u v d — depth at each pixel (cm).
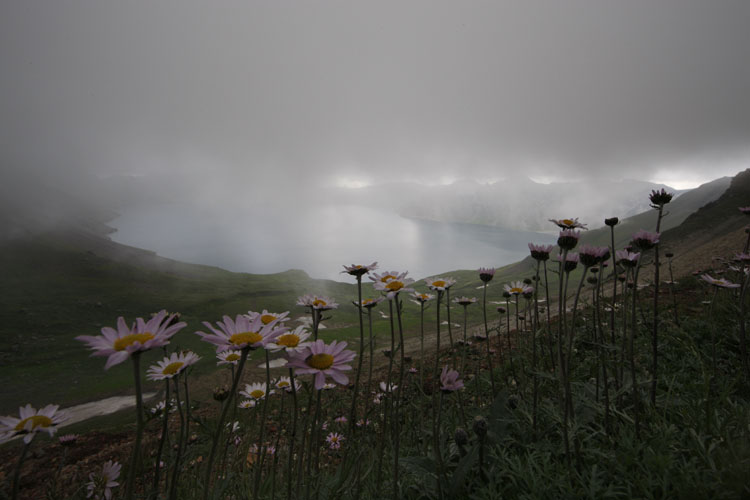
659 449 258
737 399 347
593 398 353
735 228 7812
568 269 285
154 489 258
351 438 281
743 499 197
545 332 516
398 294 270
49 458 923
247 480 343
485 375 601
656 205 300
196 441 323
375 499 268
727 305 676
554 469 274
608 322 597
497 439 323
